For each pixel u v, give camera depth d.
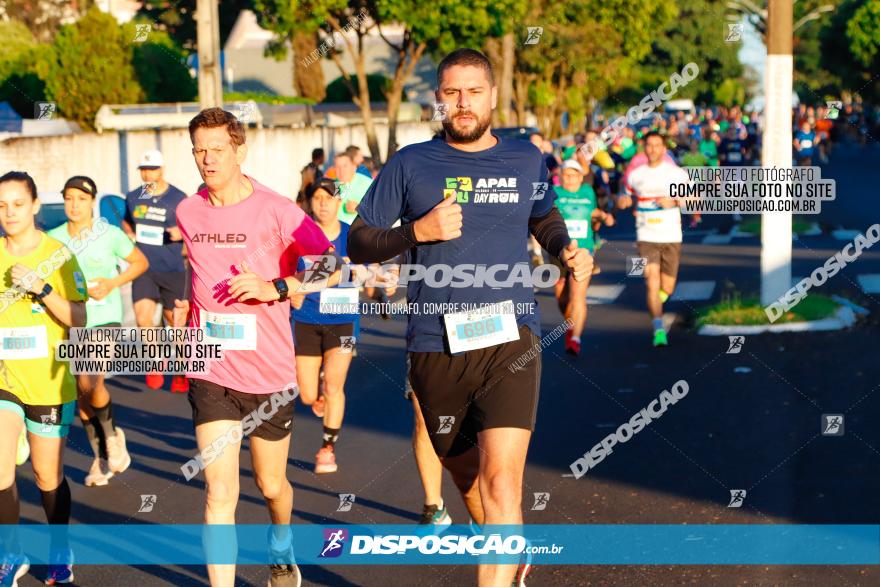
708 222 25.75
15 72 25.17
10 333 5.49
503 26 27.16
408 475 7.33
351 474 7.39
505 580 4.27
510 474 4.34
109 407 7.43
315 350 7.75
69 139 19.00
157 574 5.62
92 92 24.06
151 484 7.38
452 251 4.54
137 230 10.47
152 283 10.59
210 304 5.13
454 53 4.58
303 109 32.12
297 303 5.28
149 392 10.52
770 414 8.40
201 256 5.14
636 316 13.43
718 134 37.25
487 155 4.60
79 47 24.16
